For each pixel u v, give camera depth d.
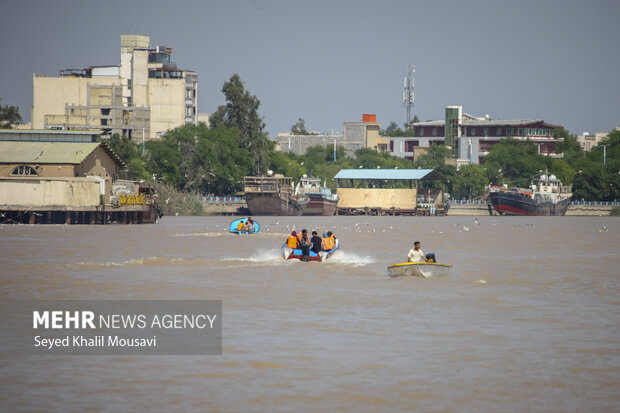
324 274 163.12
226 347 92.00
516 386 76.62
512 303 124.81
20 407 69.94
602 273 170.38
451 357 87.25
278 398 73.06
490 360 85.88
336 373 81.00
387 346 92.50
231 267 175.50
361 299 127.94
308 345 92.94
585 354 88.69
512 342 94.75
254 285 144.75
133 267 175.00
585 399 72.88
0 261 187.62
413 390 75.50
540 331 101.56
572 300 128.38
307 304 122.56
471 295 133.50
